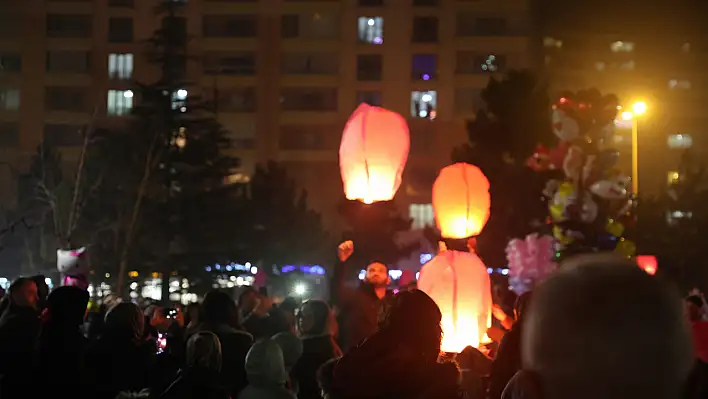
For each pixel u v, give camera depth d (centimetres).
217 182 4081
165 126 3916
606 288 177
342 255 946
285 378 679
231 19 6762
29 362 683
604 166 1505
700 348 637
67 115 6631
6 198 6419
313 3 6769
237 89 6719
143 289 4569
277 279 5175
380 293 935
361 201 930
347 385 452
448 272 843
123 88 6669
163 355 933
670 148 6644
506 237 3019
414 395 443
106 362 743
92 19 6756
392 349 457
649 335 172
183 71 4097
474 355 756
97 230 3925
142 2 6750
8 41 6738
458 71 6688
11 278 4781
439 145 6606
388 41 6738
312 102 6738
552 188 1570
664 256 4647
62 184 4256
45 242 4119
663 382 171
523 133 3123
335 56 6762
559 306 180
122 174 3909
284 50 6756
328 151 6675
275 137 6688
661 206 4838
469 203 982
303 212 5500
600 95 1541
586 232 1473
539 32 6688
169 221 3909
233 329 836
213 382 630
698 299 1011
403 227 4450
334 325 853
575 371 174
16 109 6662
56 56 6750
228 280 4316
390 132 912
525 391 191
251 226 4669
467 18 6725
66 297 657
